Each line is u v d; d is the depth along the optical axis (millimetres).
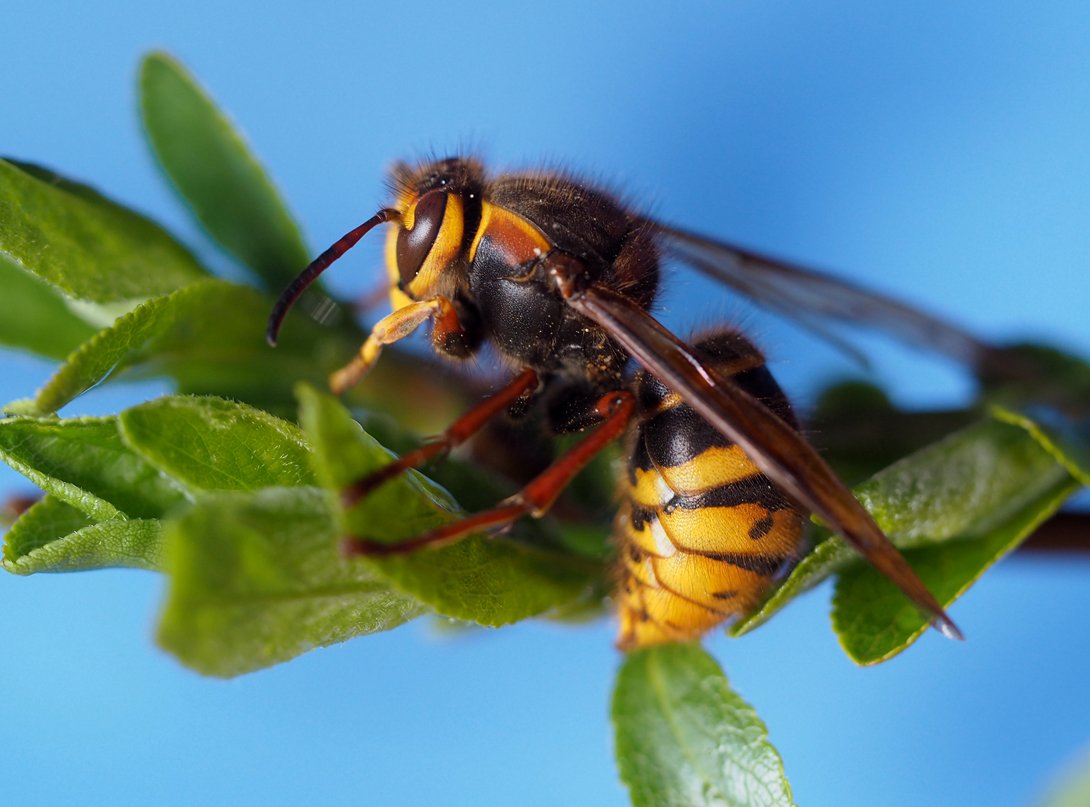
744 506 130
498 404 129
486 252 135
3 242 125
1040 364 140
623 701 127
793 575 124
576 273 134
